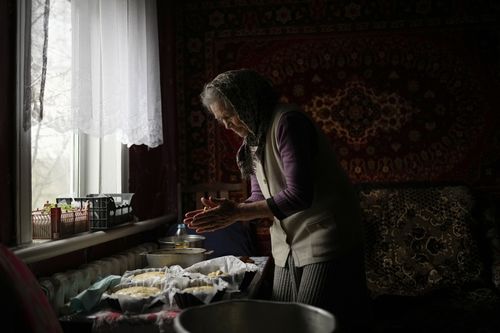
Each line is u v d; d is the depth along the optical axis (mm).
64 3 1628
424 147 3273
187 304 1270
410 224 2770
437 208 2805
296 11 3377
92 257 2064
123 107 2184
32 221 1579
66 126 1642
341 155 3322
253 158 1471
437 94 3277
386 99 3303
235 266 1657
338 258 1312
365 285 1373
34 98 1403
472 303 2330
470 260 2631
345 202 1350
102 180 2516
